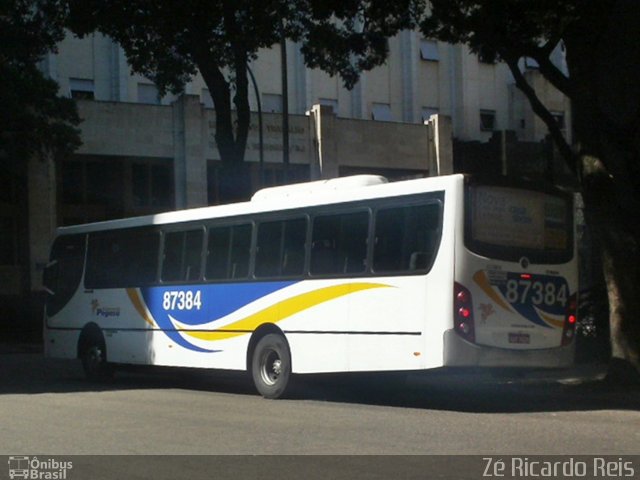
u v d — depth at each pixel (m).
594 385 16.22
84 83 39.50
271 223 15.77
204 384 19.38
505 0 17.56
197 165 39.03
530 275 13.65
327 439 10.78
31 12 29.64
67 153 34.19
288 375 15.19
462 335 12.91
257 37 25.98
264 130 40.50
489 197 13.34
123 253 19.11
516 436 10.93
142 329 18.34
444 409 14.11
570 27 16.50
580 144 16.70
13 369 24.55
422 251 13.32
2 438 11.20
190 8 23.84
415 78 45.94
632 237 16.11
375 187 14.14
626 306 15.99
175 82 28.94
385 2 20.95
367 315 13.91
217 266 16.73
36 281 37.16
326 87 44.19
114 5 24.22
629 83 16.70
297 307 15.02
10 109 31.72
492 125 47.91
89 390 17.91
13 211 37.34
